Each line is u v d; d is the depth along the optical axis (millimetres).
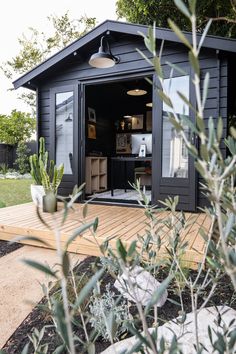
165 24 5730
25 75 4641
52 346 1257
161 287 532
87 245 2580
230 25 5285
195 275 1768
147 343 530
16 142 13125
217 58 3660
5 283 2039
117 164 7695
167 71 3865
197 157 464
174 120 486
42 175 3955
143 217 3613
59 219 2527
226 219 631
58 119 4770
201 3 5047
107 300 1290
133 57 4176
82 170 4680
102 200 5074
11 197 6410
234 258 506
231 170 468
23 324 1532
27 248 2842
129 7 5945
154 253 1121
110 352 1169
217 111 3680
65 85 4711
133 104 7617
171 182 3969
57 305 503
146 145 5938
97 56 3551
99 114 7133
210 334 699
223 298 1534
